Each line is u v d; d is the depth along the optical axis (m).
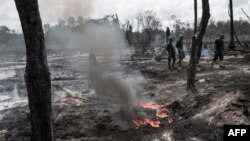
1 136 7.94
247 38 49.31
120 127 8.17
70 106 10.95
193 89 11.48
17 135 7.93
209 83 12.95
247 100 8.33
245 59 19.80
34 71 5.43
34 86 5.46
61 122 8.94
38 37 5.39
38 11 5.40
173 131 7.22
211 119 7.40
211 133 6.76
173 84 13.92
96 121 8.84
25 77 5.51
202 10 11.34
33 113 5.55
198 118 7.72
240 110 7.47
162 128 7.61
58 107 10.90
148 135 7.24
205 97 10.06
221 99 9.07
